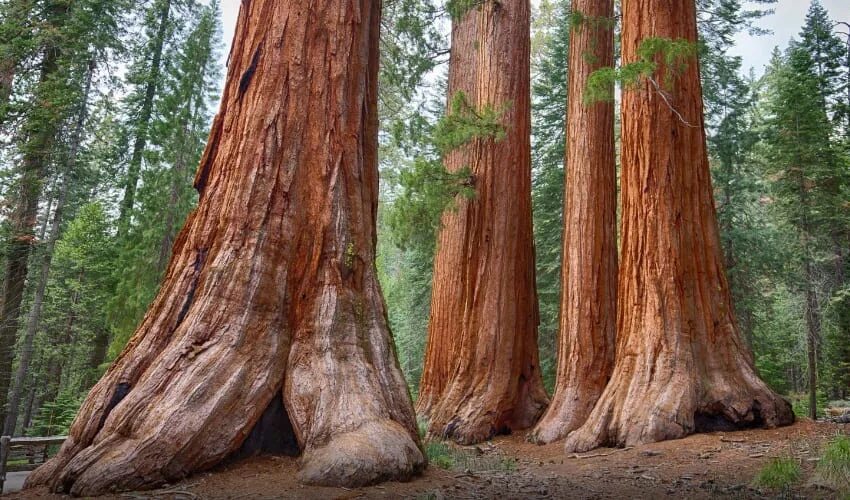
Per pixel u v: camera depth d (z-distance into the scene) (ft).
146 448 16.30
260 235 20.98
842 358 73.46
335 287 21.45
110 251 75.31
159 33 75.87
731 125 75.56
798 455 22.31
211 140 23.63
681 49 29.09
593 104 43.80
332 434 18.10
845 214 69.87
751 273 74.18
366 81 25.26
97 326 78.07
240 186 21.53
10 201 54.19
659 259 31.83
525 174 46.50
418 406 46.24
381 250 137.08
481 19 48.96
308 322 20.86
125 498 15.01
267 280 20.59
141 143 71.72
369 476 16.83
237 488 16.05
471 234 45.11
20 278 53.88
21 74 56.44
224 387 18.22
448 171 47.91
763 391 29.96
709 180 33.99
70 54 57.26
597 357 39.50
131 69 73.77
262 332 19.90
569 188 43.91
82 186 68.64
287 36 23.45
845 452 17.70
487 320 42.88
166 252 60.34
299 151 22.72
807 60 75.66
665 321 30.89
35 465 29.30
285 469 17.99
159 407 17.29
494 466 26.58
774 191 77.10
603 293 40.75
